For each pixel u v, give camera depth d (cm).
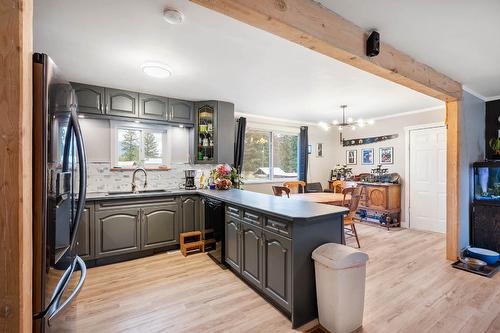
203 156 404
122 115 336
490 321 192
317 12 157
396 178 492
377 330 182
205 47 219
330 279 178
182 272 281
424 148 464
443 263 306
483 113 376
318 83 315
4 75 75
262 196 302
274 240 206
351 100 397
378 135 541
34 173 99
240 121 485
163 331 182
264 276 218
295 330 184
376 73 216
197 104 397
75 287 137
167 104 371
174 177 397
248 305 215
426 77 252
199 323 191
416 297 228
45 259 102
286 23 142
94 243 293
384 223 484
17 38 76
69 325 131
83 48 220
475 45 213
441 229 443
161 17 174
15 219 77
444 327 186
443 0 154
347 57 183
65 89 124
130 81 306
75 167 140
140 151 373
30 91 84
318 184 554
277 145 566
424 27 185
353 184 498
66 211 126
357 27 182
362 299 184
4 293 77
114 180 352
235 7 128
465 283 254
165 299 225
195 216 364
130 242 314
